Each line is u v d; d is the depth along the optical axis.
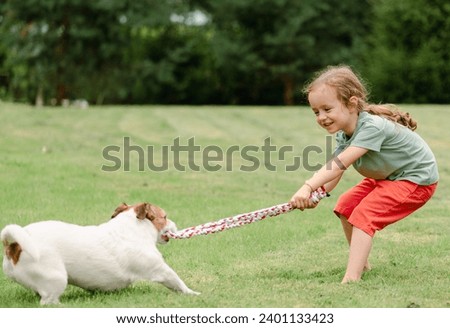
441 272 6.66
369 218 6.25
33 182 11.33
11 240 5.34
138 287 6.04
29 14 44.41
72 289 6.05
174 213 9.41
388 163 6.30
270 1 45.44
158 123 22.81
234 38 47.75
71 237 5.41
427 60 37.97
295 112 27.80
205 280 6.37
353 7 46.81
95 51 45.97
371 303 5.54
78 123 22.06
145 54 48.53
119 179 12.16
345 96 6.20
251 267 6.89
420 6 38.16
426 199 6.40
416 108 27.09
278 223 8.98
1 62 47.47
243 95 50.53
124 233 5.63
